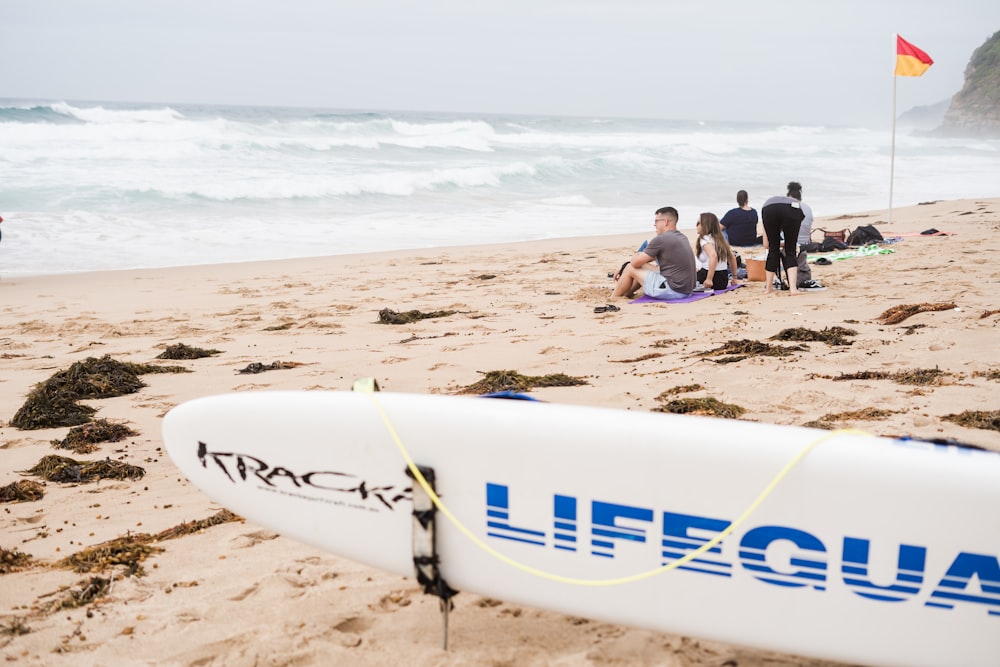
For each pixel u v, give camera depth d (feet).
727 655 9.34
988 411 16.16
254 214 65.36
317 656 9.45
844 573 8.16
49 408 19.22
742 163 129.49
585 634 9.81
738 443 8.25
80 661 9.48
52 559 12.14
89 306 34.42
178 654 9.57
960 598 7.92
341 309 32.63
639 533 8.66
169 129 110.73
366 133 136.67
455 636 9.83
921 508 7.84
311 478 9.78
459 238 58.13
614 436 8.58
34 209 61.41
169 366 23.61
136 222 59.26
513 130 176.65
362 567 11.62
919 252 41.27
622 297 32.60
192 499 14.42
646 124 323.98
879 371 19.92
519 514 9.02
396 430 9.27
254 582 11.21
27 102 344.08
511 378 20.44
